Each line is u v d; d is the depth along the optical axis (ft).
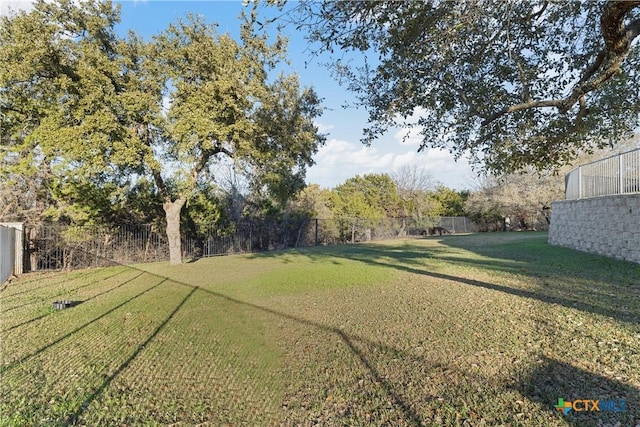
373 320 16.33
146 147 36.50
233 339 14.35
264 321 16.76
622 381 9.73
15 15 31.53
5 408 9.43
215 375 11.15
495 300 18.97
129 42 37.63
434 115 17.25
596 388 9.46
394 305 18.98
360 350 12.75
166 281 29.73
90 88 32.65
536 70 16.05
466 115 16.26
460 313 16.81
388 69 15.30
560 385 9.71
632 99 15.94
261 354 12.71
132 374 11.35
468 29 13.42
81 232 41.32
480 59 15.24
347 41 12.84
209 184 57.00
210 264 41.32
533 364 11.05
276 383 10.52
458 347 12.62
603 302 17.31
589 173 37.06
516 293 20.31
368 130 16.87
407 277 27.81
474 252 44.96
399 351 12.51
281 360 12.13
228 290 24.93
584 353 11.61
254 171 47.32
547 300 18.34
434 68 14.79
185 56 37.22
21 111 36.17
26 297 24.39
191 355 12.79
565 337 13.05
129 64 36.83
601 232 33.47
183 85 36.01
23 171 36.73
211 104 35.86
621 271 24.99
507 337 13.38
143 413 9.11
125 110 35.42
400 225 95.76
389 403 9.24
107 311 19.52
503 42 15.14
